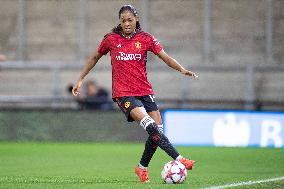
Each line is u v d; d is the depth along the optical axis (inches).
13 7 3036.4
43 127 2556.6
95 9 3009.4
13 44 3016.7
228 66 2763.3
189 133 2374.5
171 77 2856.8
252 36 2869.1
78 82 1168.8
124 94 1107.9
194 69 2832.2
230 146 2363.4
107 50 1138.7
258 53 2861.7
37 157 1894.7
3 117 2556.6
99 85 2918.3
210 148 2284.7
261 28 2864.2
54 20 3021.7
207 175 1376.7
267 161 1788.9
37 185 1111.0
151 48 1119.0
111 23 2999.5
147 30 2893.7
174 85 2856.8
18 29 2987.2
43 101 2785.4
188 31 2933.1
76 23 3002.0
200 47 2918.3
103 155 1977.1
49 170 1498.5
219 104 2696.9
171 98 2716.5
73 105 2827.3
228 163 1723.7
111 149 2220.7
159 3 2970.0
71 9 3011.8
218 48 2898.6
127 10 1095.0
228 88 2819.9
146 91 1119.0
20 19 2987.2
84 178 1283.2
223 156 1958.7
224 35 2898.6
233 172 1461.6
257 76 2770.7
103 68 2856.8
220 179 1267.2
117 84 1116.5
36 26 3024.1
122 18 1096.2
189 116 2377.0
